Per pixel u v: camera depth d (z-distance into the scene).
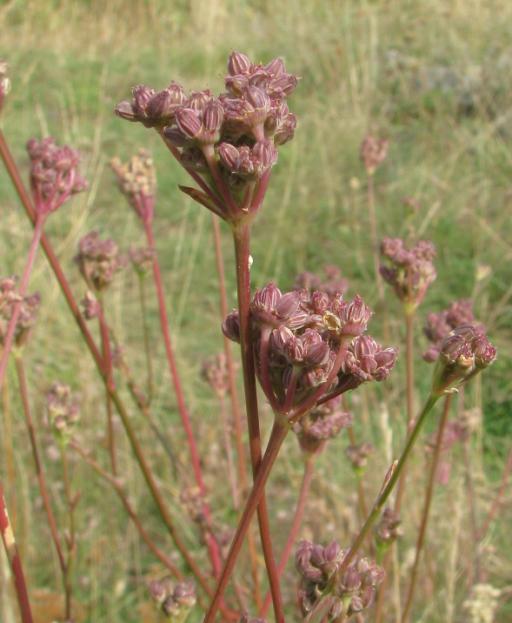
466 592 2.50
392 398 3.57
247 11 9.56
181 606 1.40
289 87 1.05
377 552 1.55
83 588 2.89
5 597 2.00
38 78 8.05
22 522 2.75
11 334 1.50
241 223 0.99
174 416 3.88
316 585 1.26
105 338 1.85
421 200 5.42
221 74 1.09
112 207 5.95
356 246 5.29
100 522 3.09
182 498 2.21
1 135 1.65
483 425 3.88
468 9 7.50
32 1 9.46
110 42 9.05
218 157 0.98
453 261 4.96
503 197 5.41
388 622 2.47
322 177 5.92
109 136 6.95
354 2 8.42
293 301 0.99
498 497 2.62
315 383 0.99
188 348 4.63
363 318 1.00
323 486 2.95
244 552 2.62
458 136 5.88
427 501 1.86
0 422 3.18
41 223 1.65
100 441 3.29
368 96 6.76
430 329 1.96
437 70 6.95
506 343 4.36
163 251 5.51
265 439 3.23
